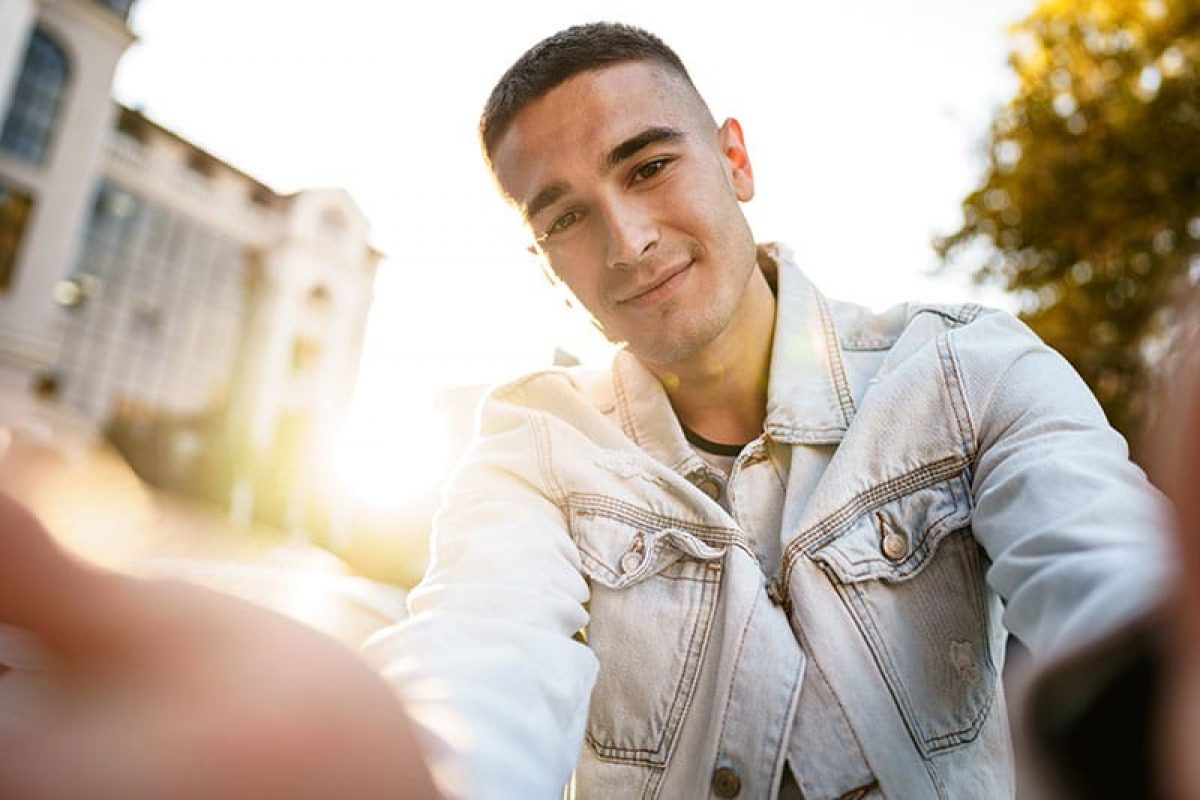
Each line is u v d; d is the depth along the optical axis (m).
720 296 1.16
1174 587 0.25
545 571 1.08
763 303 1.29
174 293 25.98
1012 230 11.57
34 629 0.26
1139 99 10.80
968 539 1.04
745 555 1.12
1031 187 11.29
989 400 1.04
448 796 0.44
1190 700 0.25
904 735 0.99
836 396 1.21
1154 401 0.27
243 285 27.84
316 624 0.33
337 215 29.67
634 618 1.14
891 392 1.11
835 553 1.05
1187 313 0.27
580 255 1.19
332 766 0.28
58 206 19.20
